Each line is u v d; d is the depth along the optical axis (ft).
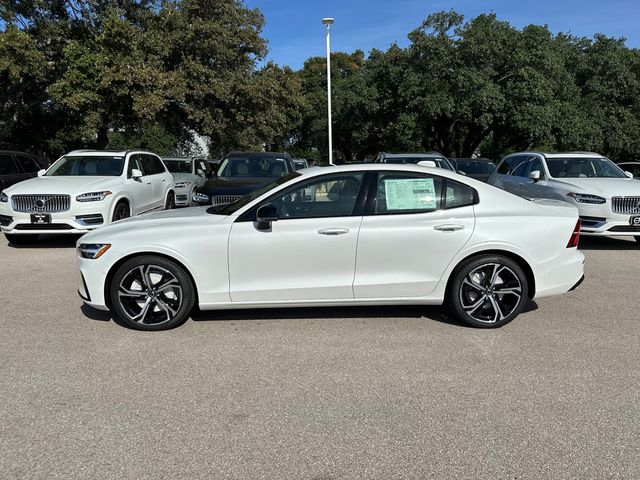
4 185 36.29
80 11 58.34
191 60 59.11
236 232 15.26
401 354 14.08
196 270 15.30
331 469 9.12
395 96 88.33
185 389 12.09
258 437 10.10
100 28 58.65
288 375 12.82
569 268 16.05
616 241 32.65
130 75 51.11
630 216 27.22
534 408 11.16
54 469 9.09
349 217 15.42
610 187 28.07
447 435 10.15
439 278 15.62
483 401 11.48
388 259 15.43
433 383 12.35
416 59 84.69
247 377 12.71
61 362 13.57
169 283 15.49
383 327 16.16
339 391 11.98
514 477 8.89
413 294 15.71
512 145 96.02
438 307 18.12
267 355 14.03
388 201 15.61
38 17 55.11
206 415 10.93
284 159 35.88
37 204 27.61
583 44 101.45
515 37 81.15
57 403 11.41
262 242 15.20
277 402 11.47
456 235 15.40
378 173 15.78
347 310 17.76
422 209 15.61
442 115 87.86
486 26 82.53
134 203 32.24
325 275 15.46
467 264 15.60
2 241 32.19
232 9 64.69
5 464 9.22
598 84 93.04
